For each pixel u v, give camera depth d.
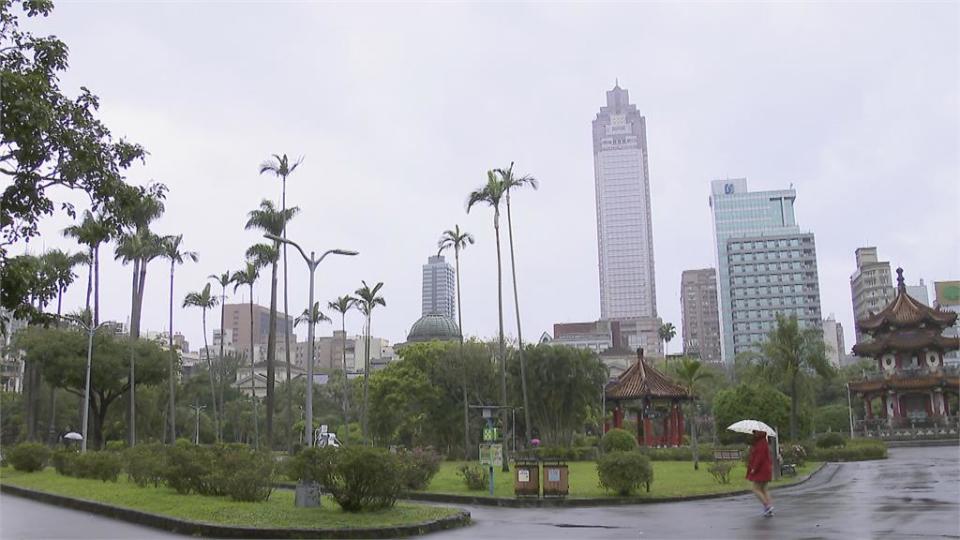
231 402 108.00
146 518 18.17
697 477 31.97
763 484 17.88
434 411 64.19
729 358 189.12
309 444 22.95
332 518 16.67
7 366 100.12
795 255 187.50
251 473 20.25
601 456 24.73
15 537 15.76
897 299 77.12
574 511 20.69
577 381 59.94
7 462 42.06
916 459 45.38
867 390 73.75
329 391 117.12
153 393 82.81
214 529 15.84
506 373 60.59
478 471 27.50
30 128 14.30
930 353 74.62
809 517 17.17
